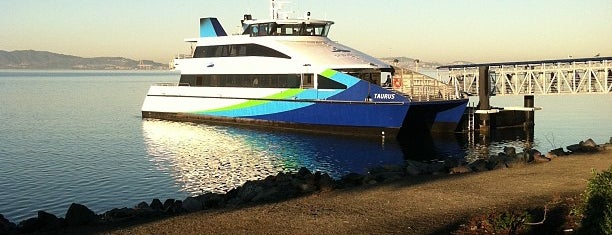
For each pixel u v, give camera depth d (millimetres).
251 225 13875
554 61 40000
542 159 22828
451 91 38938
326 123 38781
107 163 29484
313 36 42125
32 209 20609
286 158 31250
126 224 14734
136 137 39469
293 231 13297
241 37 43031
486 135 39812
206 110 46125
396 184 18766
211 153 32750
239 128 42531
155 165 28953
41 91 108125
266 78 41500
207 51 45812
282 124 41062
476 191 16953
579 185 17219
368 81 38188
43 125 47281
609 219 10836
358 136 37688
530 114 43812
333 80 37938
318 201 16250
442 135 39469
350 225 13648
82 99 83875
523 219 12711
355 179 20344
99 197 22250
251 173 27172
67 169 27828
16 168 28109
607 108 64062
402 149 33844
